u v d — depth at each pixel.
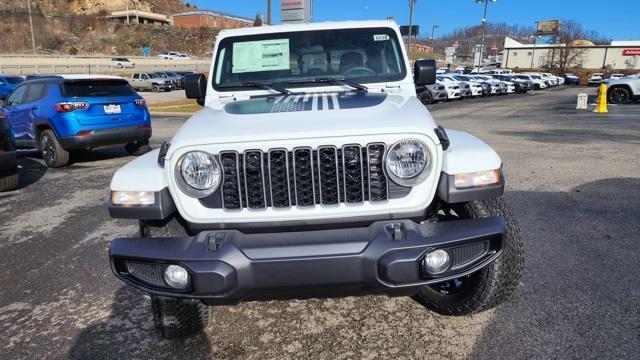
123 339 3.07
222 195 2.51
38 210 6.04
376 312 3.30
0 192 6.99
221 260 2.37
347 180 2.50
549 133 11.12
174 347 2.97
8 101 9.66
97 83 8.81
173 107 23.94
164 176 2.61
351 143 2.46
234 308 3.42
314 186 2.49
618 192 5.82
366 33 3.94
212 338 3.06
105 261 4.34
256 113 2.94
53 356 2.91
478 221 2.54
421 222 2.57
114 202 2.63
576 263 3.83
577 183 6.31
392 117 2.65
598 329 2.92
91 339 3.08
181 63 70.44
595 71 73.44
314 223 2.51
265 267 2.37
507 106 20.80
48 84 8.70
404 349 2.86
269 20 18.69
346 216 2.50
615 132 11.01
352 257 2.36
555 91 36.25
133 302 3.56
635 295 3.30
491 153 2.66
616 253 4.00
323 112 2.85
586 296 3.31
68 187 7.24
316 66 3.88
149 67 64.38
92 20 101.69
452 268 2.47
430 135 2.50
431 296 3.25
